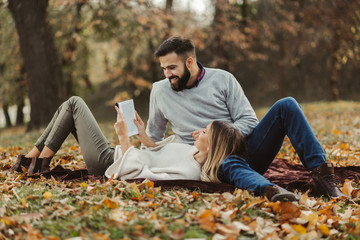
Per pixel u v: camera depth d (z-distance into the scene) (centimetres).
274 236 223
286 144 602
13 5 1120
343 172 378
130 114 335
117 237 213
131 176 317
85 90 2306
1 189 290
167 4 1595
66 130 351
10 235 213
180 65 326
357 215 261
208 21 1673
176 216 239
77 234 217
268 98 2547
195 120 340
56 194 282
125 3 1324
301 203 272
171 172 318
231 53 2066
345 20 1669
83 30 1597
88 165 346
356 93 2314
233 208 254
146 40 1723
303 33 1777
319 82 2473
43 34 1138
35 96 1147
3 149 660
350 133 722
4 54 1622
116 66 1830
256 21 1847
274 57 2334
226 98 344
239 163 293
